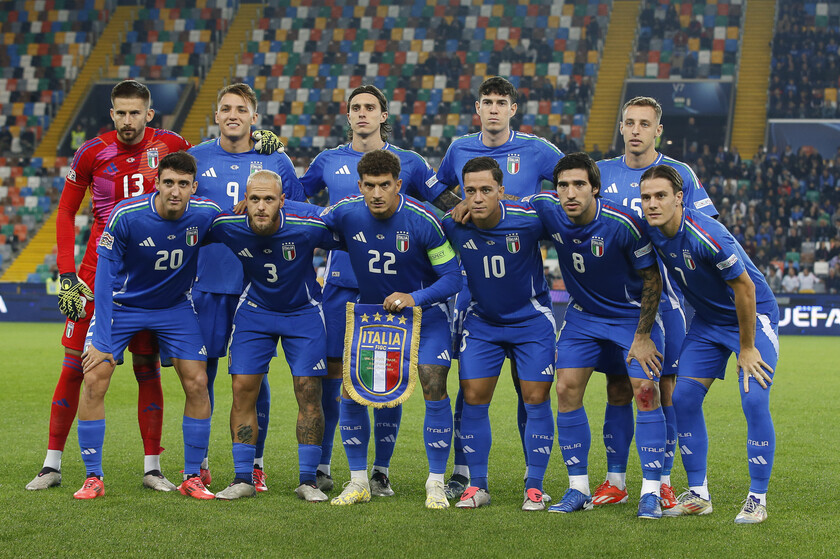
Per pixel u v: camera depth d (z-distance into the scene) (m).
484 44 82.31
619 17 83.19
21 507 12.62
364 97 15.34
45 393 26.22
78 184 14.80
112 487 14.09
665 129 74.31
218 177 15.07
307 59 83.94
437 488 13.16
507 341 13.40
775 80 73.50
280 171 15.30
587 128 74.56
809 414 22.69
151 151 14.84
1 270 70.31
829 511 12.75
